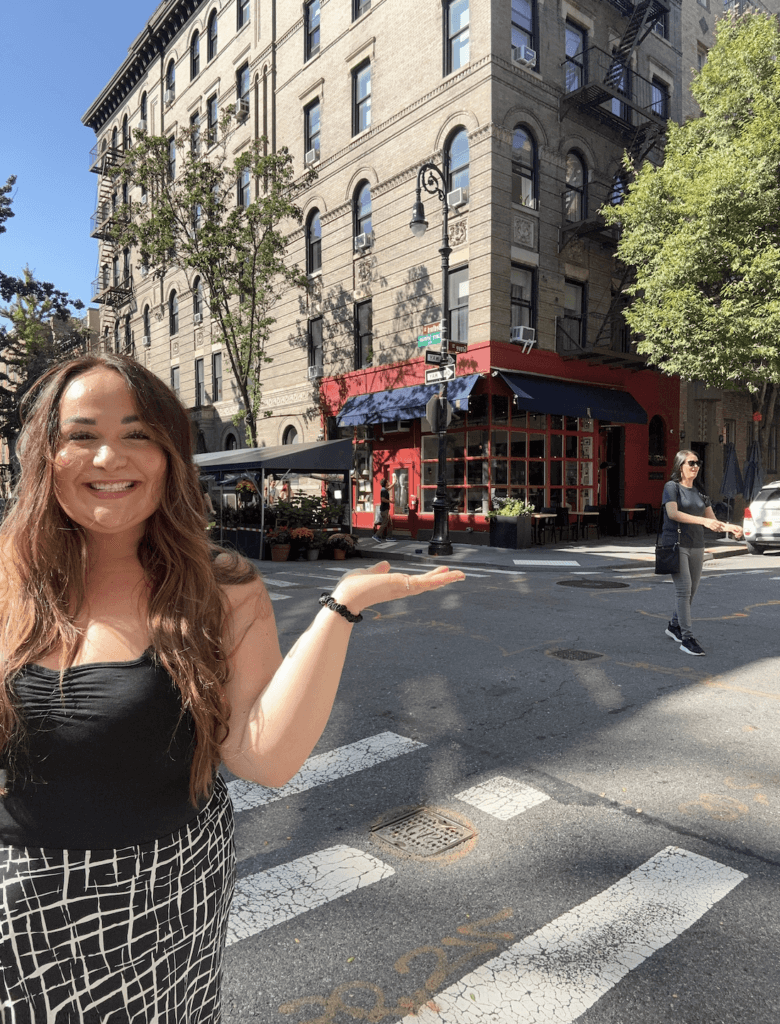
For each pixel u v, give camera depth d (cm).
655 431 2150
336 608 111
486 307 1641
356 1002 206
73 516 108
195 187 1911
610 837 304
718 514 2352
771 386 2058
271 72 2334
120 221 2042
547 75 1744
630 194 1688
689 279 1564
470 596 950
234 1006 205
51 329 3488
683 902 255
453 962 223
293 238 2277
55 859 99
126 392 108
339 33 2033
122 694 101
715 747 405
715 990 211
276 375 2403
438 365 1447
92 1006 100
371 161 1938
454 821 320
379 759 393
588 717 458
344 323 2086
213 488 1825
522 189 1716
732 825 313
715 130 1639
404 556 1488
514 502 1636
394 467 1995
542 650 638
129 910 101
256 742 110
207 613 112
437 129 1738
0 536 111
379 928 241
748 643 659
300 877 274
